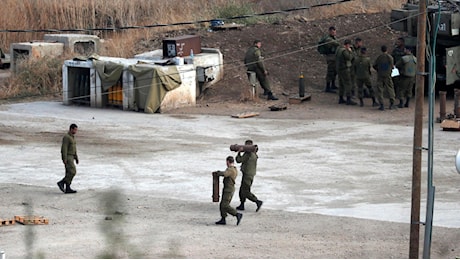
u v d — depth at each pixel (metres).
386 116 71.69
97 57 80.00
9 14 104.81
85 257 33.22
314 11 98.00
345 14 95.38
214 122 70.94
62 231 38.97
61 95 84.50
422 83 33.88
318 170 53.50
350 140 62.94
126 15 102.88
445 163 54.62
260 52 80.25
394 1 95.69
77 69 79.88
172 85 76.12
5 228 39.84
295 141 62.94
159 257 33.53
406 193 47.53
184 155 58.41
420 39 33.69
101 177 52.03
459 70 73.50
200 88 81.19
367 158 56.78
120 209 44.19
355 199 46.41
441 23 72.75
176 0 103.75
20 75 86.06
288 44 89.19
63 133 66.69
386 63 72.69
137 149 60.47
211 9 100.56
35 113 75.62
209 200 46.59
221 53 86.31
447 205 44.75
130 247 35.22
